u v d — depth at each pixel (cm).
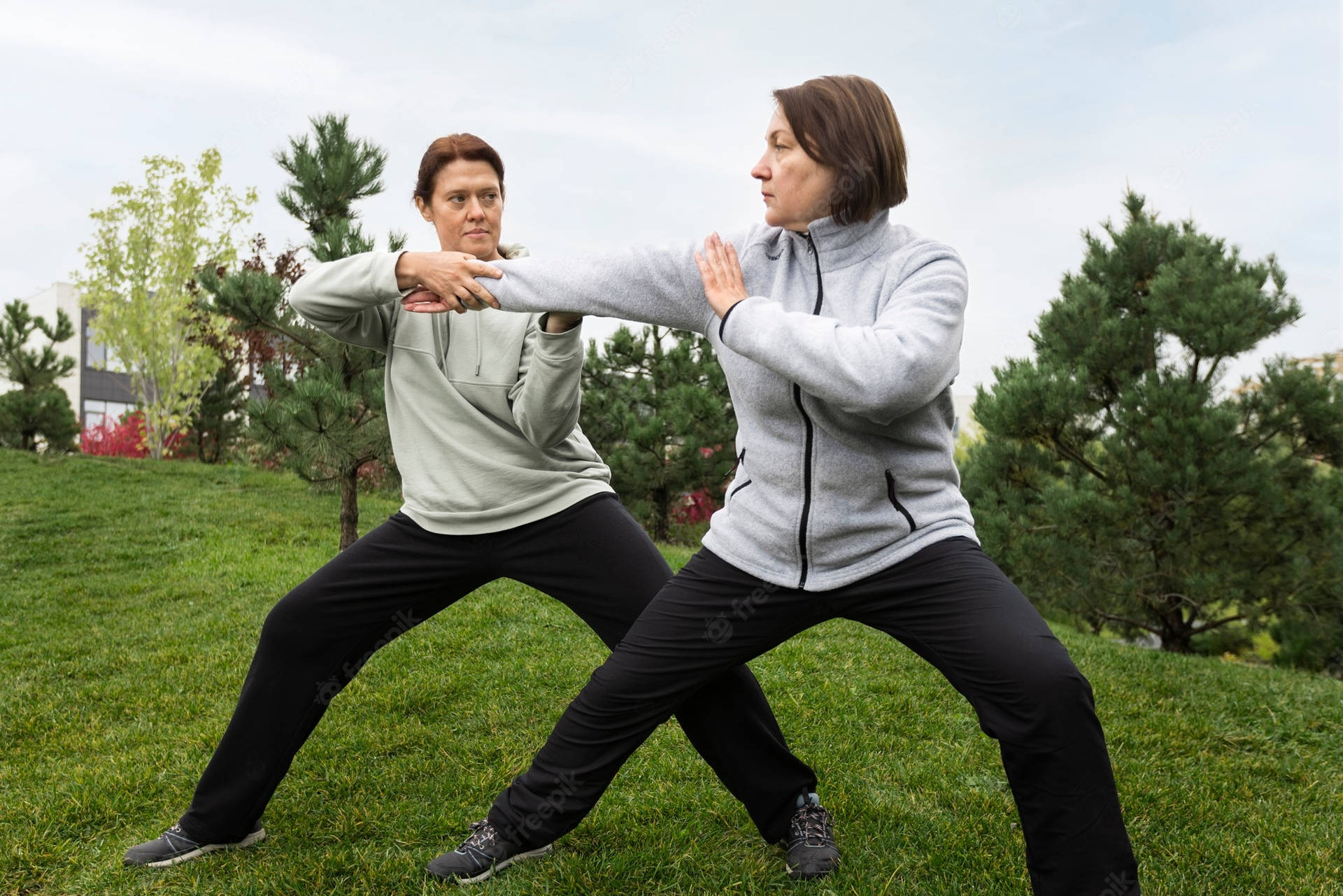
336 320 220
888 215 184
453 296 205
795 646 454
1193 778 304
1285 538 643
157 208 1277
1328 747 344
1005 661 160
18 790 291
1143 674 438
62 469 1052
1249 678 442
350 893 215
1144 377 652
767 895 215
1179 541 635
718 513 201
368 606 224
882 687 395
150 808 274
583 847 240
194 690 403
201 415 1357
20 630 521
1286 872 233
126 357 1296
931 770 300
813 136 175
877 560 180
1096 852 157
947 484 188
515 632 476
